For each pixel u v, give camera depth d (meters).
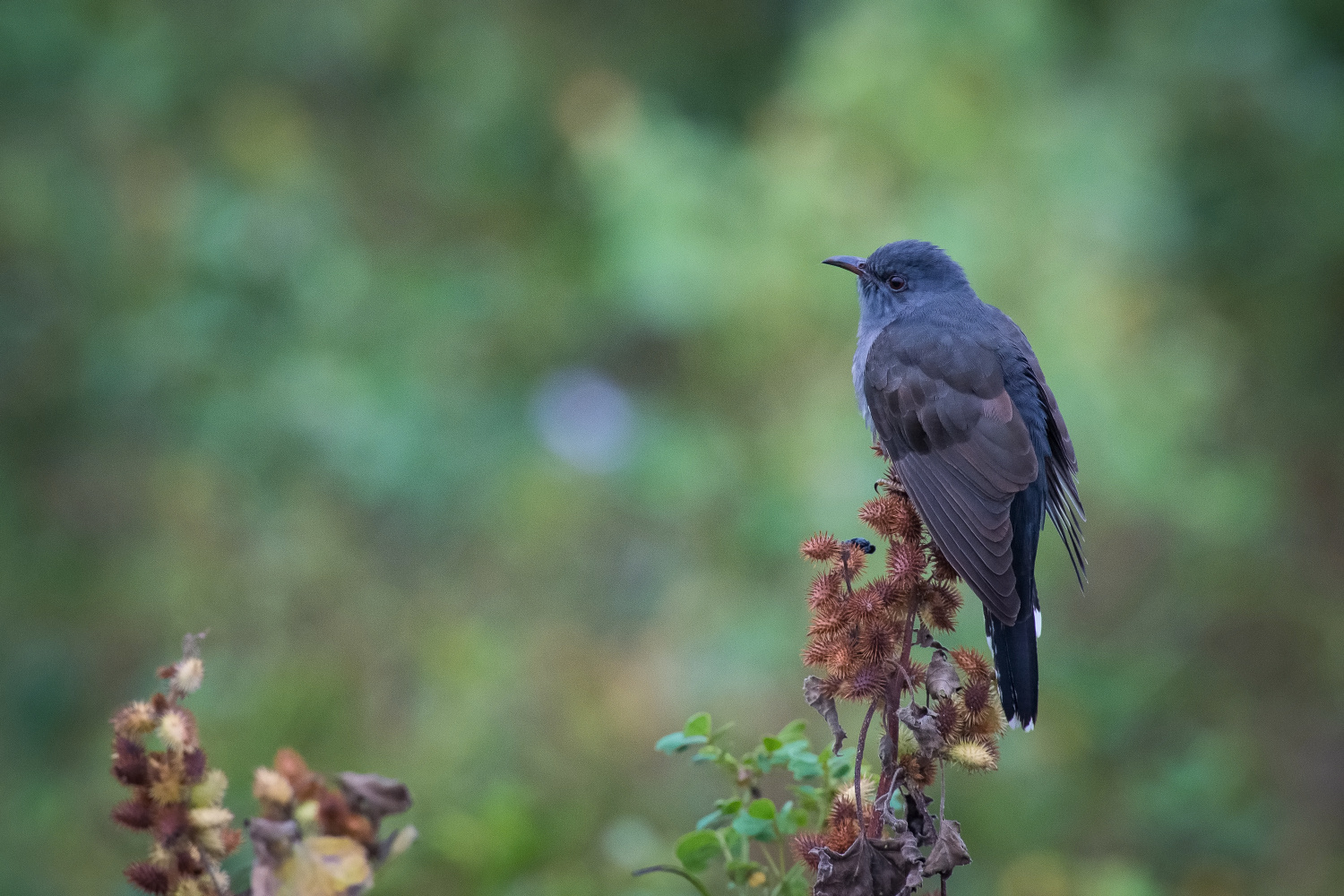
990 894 10.07
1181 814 11.19
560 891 8.27
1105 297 13.17
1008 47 13.55
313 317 14.11
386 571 13.73
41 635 13.31
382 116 16.48
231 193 14.55
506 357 15.07
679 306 13.30
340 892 3.92
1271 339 16.34
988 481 6.93
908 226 13.00
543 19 16.42
